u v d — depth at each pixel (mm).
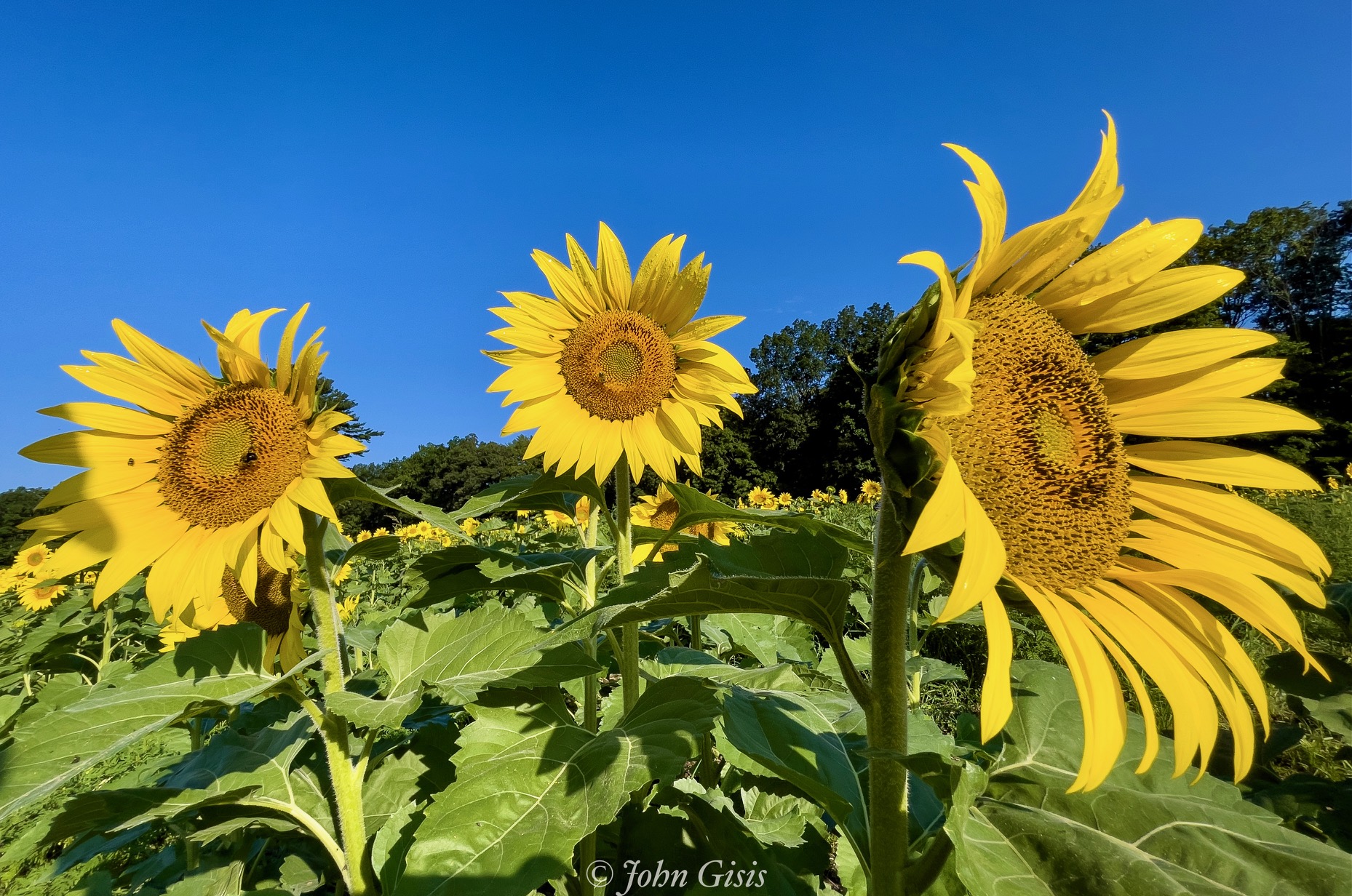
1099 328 1691
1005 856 1341
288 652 2912
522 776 1897
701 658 3572
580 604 3338
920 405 1276
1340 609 2494
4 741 3732
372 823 2391
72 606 6750
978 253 1298
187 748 4016
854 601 4176
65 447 2326
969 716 2605
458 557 3096
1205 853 1354
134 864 3598
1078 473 1505
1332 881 1256
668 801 2795
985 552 1109
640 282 3793
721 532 5781
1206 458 1691
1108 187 1485
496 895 1548
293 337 2248
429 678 2242
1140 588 1495
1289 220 44375
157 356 2395
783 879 2521
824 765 1936
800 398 55344
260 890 2467
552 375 3762
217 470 2217
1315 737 3617
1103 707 1240
